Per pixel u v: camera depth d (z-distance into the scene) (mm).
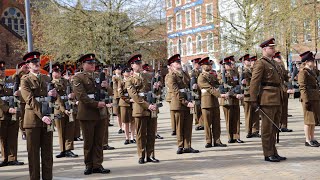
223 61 12188
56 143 13742
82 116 8664
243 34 27625
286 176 7695
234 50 28484
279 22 26516
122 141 13430
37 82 7824
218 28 29297
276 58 13180
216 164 9047
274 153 9180
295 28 26531
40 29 31922
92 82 8727
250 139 12492
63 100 10945
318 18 26562
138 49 30578
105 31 28812
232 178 7730
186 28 48438
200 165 9039
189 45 48562
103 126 8836
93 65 8805
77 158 10805
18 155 11711
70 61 29859
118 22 29297
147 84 9602
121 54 30156
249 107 12680
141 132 9531
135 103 9531
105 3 29312
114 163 9766
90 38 29312
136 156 10609
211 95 11219
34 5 32906
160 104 9867
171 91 10508
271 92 9031
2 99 10070
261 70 9008
